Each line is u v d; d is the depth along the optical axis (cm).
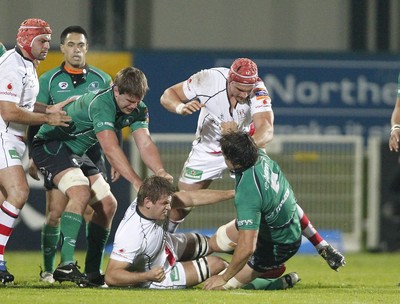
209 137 3212
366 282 3297
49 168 2866
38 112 2978
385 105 5172
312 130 5141
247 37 5834
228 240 2794
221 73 3067
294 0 5812
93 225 2967
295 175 5016
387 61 5175
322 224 5028
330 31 5831
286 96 5122
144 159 2814
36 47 2738
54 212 3072
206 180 3275
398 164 4972
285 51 5112
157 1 5709
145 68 4938
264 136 2892
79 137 2859
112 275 2625
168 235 2767
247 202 2555
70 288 2706
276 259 2731
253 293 2603
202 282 2798
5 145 2753
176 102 3069
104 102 2723
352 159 5028
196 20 5841
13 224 2747
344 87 5150
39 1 5622
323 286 3038
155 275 2598
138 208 2625
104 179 3048
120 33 5612
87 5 5594
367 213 5041
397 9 5744
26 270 3588
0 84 2705
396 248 4953
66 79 3247
